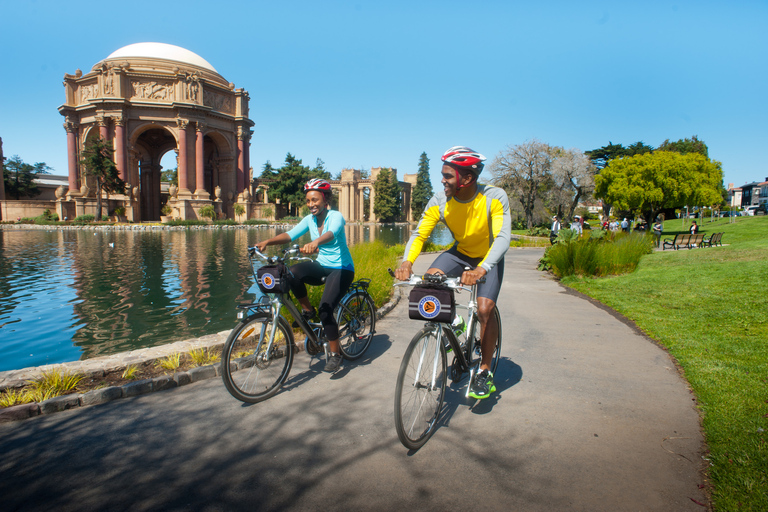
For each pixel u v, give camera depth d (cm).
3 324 809
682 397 357
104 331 764
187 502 230
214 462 267
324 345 421
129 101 5938
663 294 765
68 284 1237
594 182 4256
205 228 5269
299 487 242
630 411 334
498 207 318
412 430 280
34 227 4794
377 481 247
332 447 285
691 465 259
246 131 7119
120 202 5922
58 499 232
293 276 402
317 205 417
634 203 3562
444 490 238
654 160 3528
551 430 306
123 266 1628
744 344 461
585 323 626
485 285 323
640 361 451
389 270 303
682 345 485
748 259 1023
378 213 9788
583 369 430
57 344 691
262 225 6250
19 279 1320
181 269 1551
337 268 425
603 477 249
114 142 5975
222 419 325
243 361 421
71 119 6272
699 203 3469
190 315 879
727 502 218
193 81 6216
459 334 338
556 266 1138
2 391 358
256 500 231
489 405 349
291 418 327
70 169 6303
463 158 299
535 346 512
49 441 292
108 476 253
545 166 4394
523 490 238
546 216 4741
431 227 337
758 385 355
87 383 383
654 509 221
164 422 320
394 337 569
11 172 8056
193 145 6288
